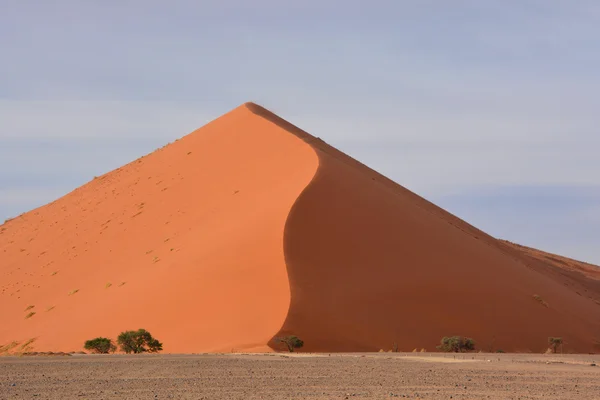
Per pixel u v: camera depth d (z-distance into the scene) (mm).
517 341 56812
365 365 31812
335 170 68688
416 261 60438
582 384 24422
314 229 58312
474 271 63406
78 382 24359
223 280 54438
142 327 53375
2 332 67875
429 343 52312
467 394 21094
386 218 64188
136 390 21906
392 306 54344
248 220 62906
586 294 92500
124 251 75562
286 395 20594
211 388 22391
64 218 98938
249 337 48125
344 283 54375
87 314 61156
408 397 20234
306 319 49438
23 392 21500
